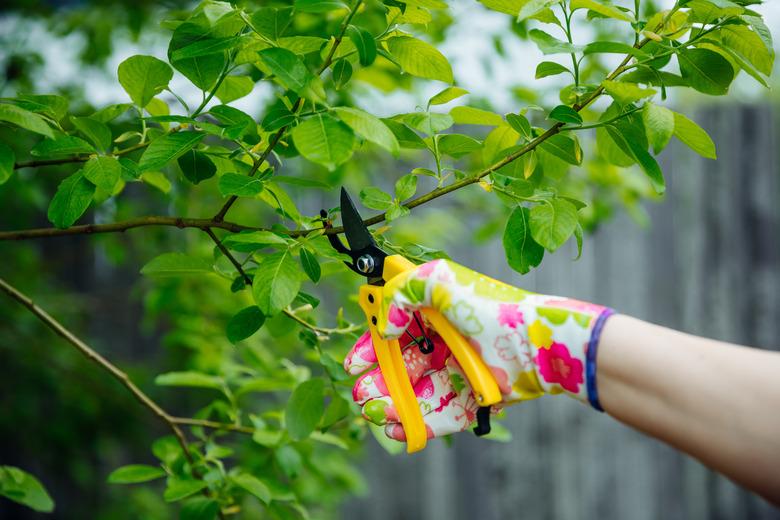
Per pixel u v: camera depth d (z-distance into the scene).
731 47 0.93
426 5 0.93
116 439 3.02
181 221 1.07
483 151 1.15
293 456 1.38
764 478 0.68
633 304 3.25
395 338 0.99
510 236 0.96
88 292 3.34
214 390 3.00
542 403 3.32
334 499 2.20
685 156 3.26
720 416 0.69
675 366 0.72
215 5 0.83
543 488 3.31
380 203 1.02
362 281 2.20
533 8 0.81
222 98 1.13
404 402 0.98
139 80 1.00
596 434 3.32
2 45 2.46
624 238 3.25
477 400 0.87
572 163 1.03
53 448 2.94
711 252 3.27
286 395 2.96
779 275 3.26
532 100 2.09
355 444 1.65
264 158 0.96
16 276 2.75
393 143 0.74
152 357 3.33
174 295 2.06
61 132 1.03
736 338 3.27
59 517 3.25
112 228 1.09
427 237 2.39
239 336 1.05
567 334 0.79
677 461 3.33
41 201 2.34
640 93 0.84
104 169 0.92
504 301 0.85
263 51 0.78
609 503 3.31
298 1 0.80
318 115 0.75
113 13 2.29
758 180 3.25
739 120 3.26
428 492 3.30
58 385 2.91
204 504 1.26
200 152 1.07
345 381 1.24
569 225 0.89
